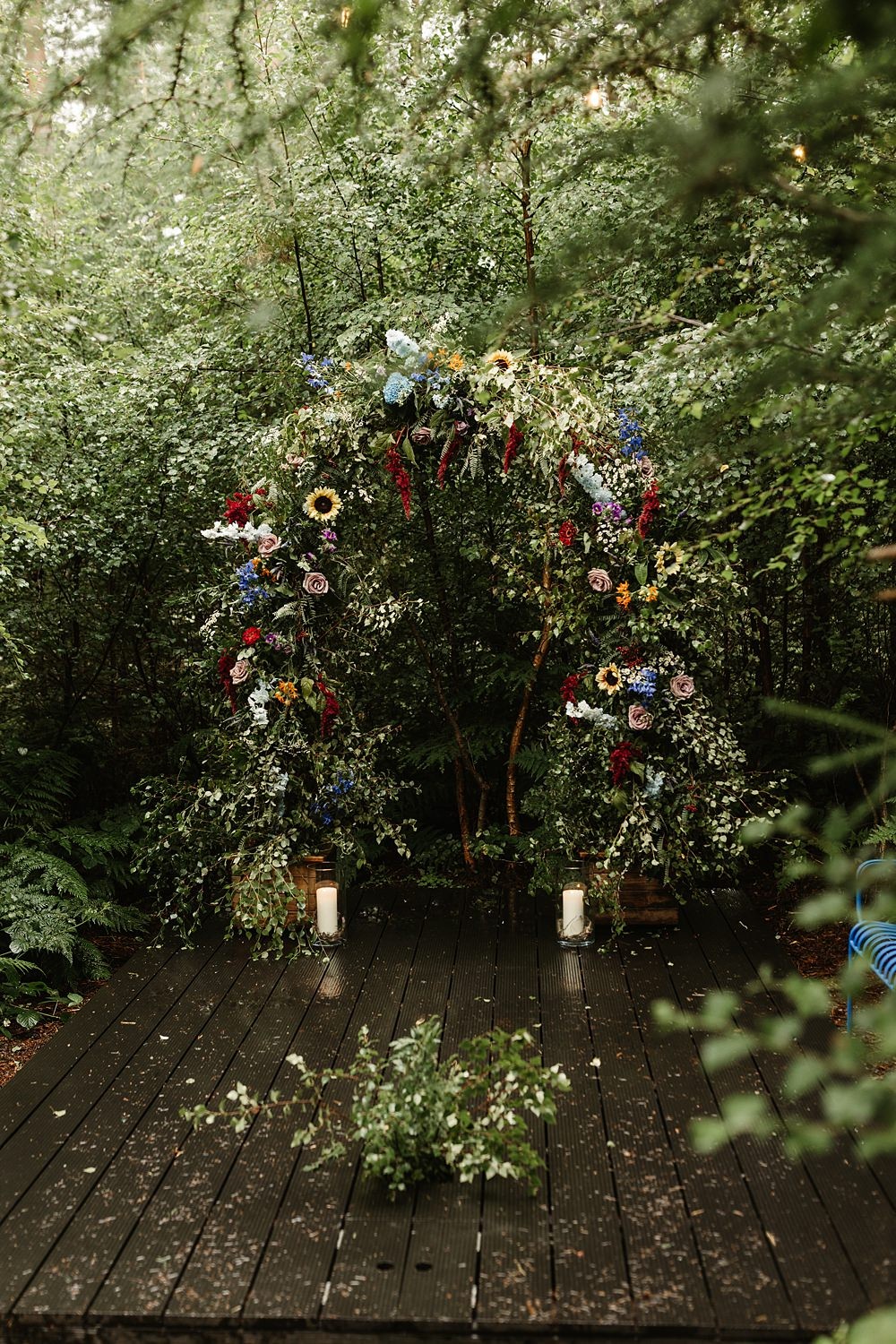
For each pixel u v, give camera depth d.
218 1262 2.23
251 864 4.25
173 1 1.92
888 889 3.04
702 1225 2.34
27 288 3.84
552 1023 3.46
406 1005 3.64
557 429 4.09
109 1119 2.88
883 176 2.07
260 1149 2.72
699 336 3.10
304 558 4.37
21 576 4.77
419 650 5.19
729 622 5.00
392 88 2.46
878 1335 1.02
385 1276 2.17
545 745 5.25
